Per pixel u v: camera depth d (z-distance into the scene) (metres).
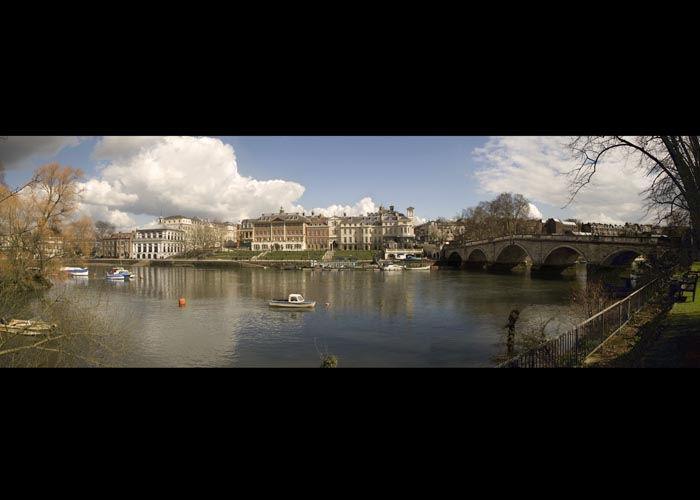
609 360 11.27
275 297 46.12
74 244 42.66
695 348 10.37
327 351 22.59
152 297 46.22
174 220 170.38
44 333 15.52
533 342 16.06
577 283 54.81
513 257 78.81
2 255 23.02
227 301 43.00
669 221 16.08
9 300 18.55
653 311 17.11
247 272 93.56
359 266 101.44
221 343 24.56
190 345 24.03
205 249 141.00
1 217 28.00
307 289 54.25
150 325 29.95
